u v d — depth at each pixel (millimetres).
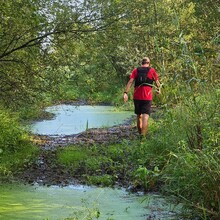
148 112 10383
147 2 10750
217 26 15023
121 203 6281
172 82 7398
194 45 7562
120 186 7195
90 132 12625
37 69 10445
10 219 5613
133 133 11852
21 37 10047
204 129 6625
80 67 10695
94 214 5766
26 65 10359
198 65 7309
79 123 15766
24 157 8891
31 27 9406
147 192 6816
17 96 10625
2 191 6910
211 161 5617
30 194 6758
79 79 10961
